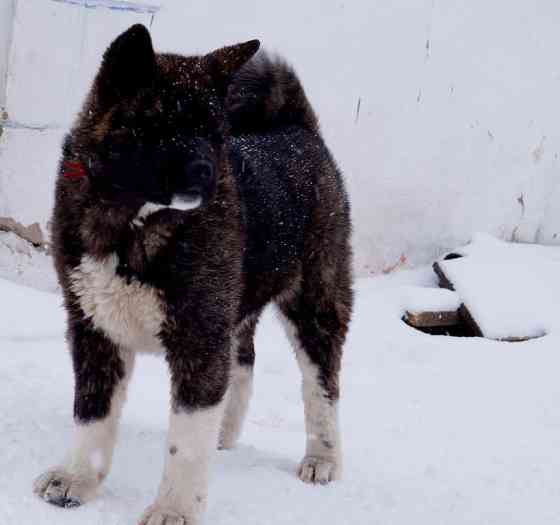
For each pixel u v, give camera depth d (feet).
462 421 11.03
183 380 8.09
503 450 10.41
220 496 8.49
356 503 8.82
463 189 15.87
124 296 8.08
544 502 9.42
